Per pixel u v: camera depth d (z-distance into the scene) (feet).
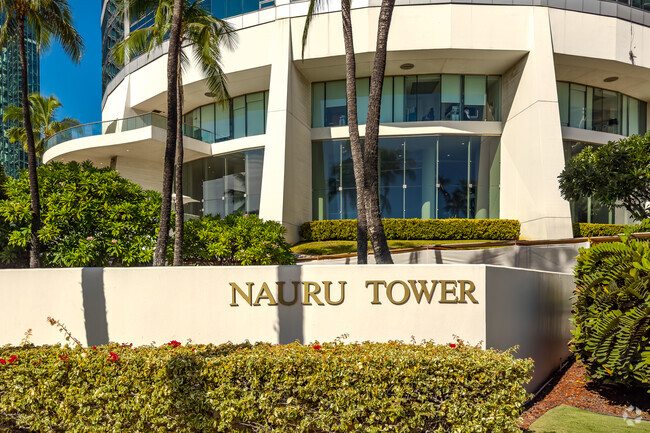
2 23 39.32
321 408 13.92
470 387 13.79
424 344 18.06
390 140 69.46
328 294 19.76
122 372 15.33
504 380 13.75
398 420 13.84
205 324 20.88
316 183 71.46
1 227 37.22
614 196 43.86
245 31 66.23
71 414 15.52
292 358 14.47
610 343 19.02
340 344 17.22
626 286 18.75
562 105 70.13
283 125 62.34
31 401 15.79
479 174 68.90
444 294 18.98
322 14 62.75
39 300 22.80
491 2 61.11
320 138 70.90
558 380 23.97
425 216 67.82
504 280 20.35
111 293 21.90
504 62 64.90
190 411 14.78
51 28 38.45
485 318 18.65
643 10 64.59
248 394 14.32
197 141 73.00
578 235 64.64
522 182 62.64
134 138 68.18
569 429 17.08
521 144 62.95
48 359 16.51
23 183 37.04
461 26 60.64
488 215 68.74
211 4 68.74
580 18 61.93
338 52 62.08
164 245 29.66
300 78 68.13
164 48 73.31
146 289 21.59
